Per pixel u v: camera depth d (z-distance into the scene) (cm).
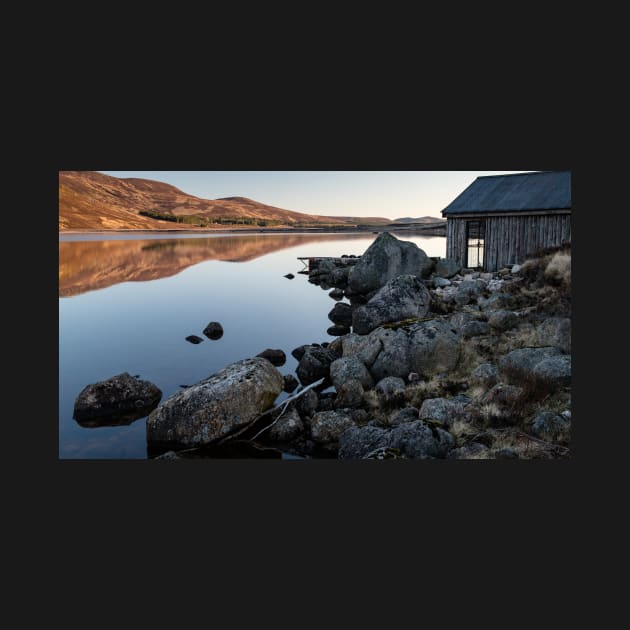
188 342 1512
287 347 1455
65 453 820
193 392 883
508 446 686
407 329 1102
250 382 891
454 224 2169
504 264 1980
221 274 3030
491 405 791
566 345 986
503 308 1366
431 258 2184
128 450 838
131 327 1697
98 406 992
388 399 928
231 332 1636
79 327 1694
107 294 2281
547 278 1455
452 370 1039
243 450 833
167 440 851
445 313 1477
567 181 1912
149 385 1070
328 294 2348
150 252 4444
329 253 4509
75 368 1270
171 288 2478
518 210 1903
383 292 1456
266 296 2289
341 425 843
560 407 762
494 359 1034
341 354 1223
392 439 723
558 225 1817
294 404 948
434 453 697
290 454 814
